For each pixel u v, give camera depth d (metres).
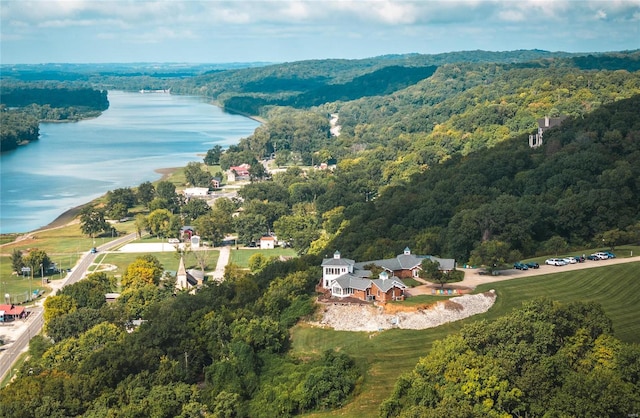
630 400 142.62
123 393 186.00
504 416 150.12
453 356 166.12
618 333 191.38
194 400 184.00
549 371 156.25
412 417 150.50
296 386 184.00
